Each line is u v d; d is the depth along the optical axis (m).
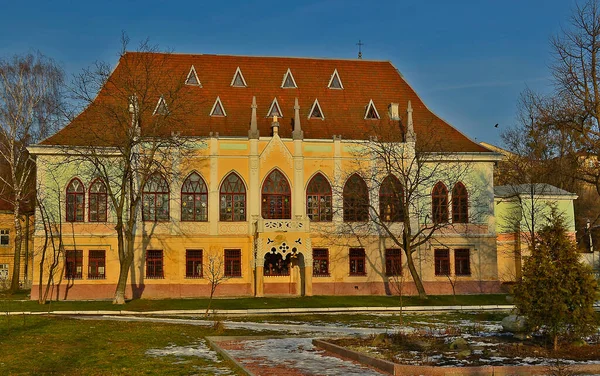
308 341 27.84
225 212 55.06
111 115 51.41
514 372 19.20
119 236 48.00
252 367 21.19
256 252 52.72
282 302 48.47
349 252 56.00
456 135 60.91
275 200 55.59
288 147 56.06
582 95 48.19
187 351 25.22
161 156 53.91
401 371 19.61
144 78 58.16
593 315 23.62
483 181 58.03
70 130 55.06
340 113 60.50
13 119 59.31
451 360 21.28
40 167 53.06
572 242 24.50
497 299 51.22
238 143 55.50
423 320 37.53
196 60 61.72
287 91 61.16
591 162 59.34
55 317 36.88
